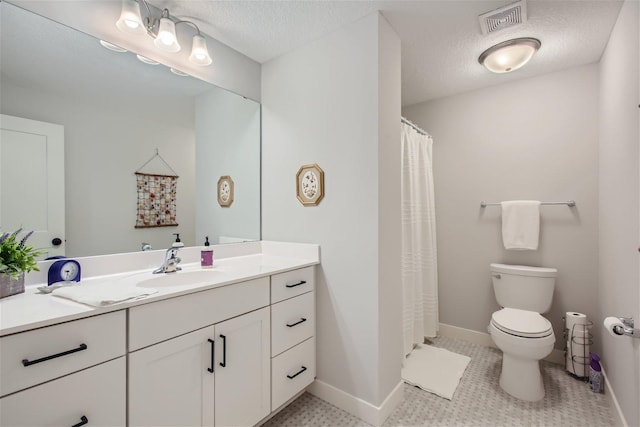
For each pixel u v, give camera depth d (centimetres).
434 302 251
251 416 140
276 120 202
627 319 128
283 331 158
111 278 138
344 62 168
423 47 189
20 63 119
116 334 96
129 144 152
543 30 171
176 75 169
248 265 167
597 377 182
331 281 175
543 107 227
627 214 143
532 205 223
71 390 87
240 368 135
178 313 112
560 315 220
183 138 173
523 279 217
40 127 124
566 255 218
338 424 157
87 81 137
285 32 174
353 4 150
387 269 165
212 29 172
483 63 202
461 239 262
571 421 157
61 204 130
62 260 123
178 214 171
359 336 163
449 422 157
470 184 257
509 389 181
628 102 142
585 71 212
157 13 156
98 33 138
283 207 198
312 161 182
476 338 254
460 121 262
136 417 101
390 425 156
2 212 115
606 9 153
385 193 163
